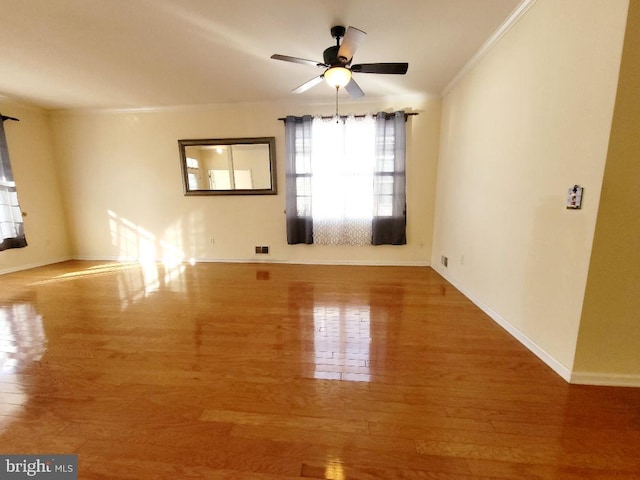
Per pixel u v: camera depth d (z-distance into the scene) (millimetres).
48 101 4059
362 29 2330
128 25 2246
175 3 1991
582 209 1565
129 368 1837
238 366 1856
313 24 2258
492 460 1190
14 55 2711
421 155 4023
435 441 1282
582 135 1556
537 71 1916
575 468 1152
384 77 3283
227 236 4617
